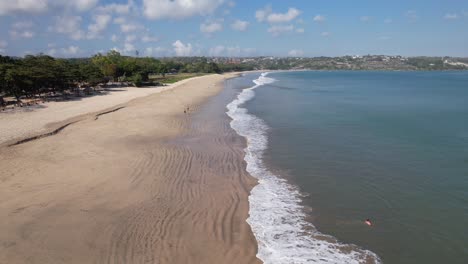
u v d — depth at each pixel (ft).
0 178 47.52
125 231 34.63
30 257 29.71
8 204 39.63
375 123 90.79
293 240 34.32
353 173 52.60
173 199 42.65
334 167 55.42
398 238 34.76
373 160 58.75
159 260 30.04
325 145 68.28
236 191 45.73
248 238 34.35
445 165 55.83
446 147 66.49
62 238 32.91
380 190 46.21
